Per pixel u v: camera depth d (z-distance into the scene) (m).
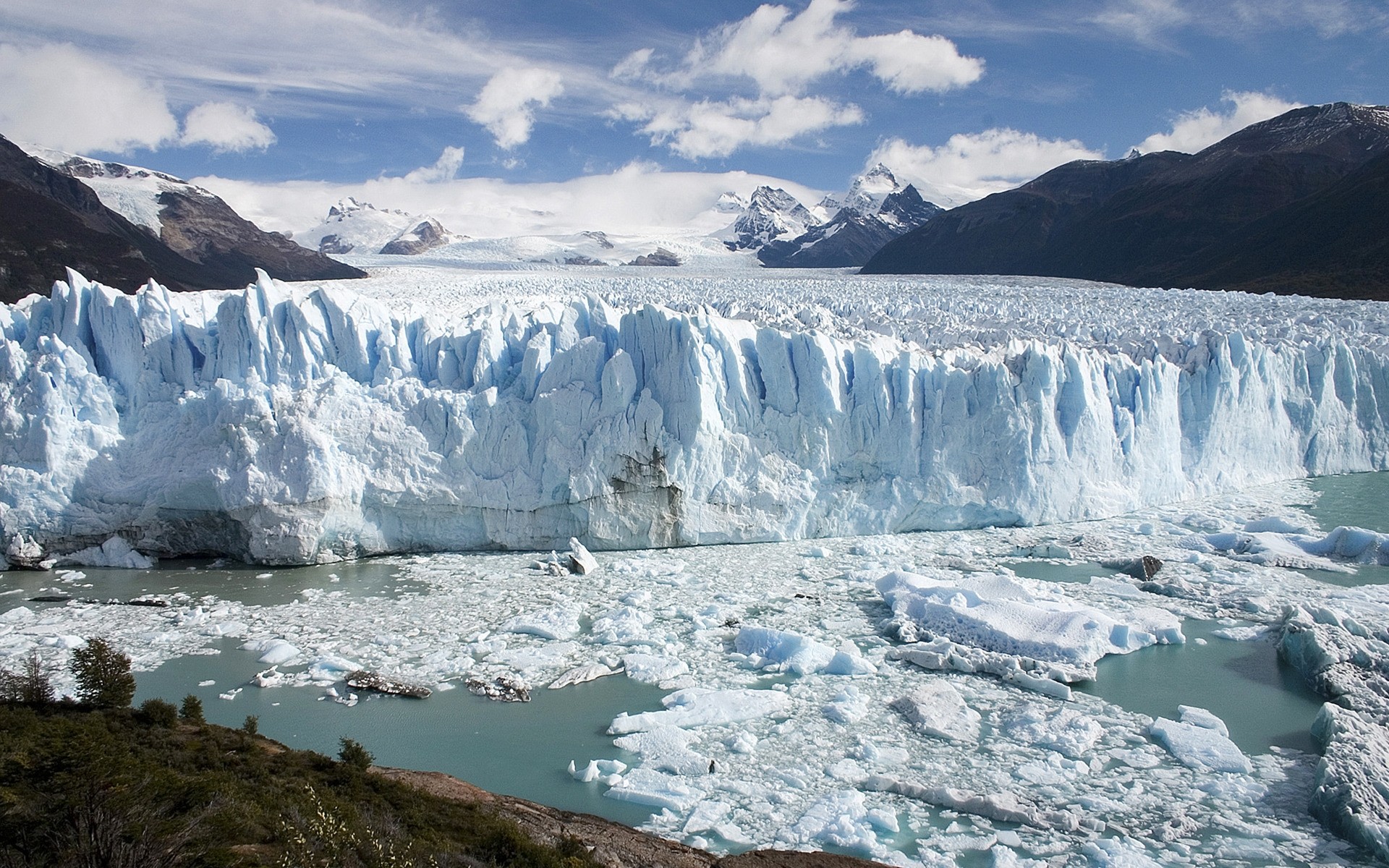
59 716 16.05
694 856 14.73
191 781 13.56
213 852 11.77
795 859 14.78
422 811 14.87
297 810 13.30
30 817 11.84
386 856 12.57
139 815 12.21
